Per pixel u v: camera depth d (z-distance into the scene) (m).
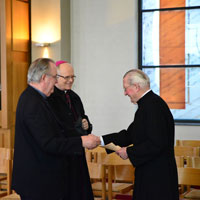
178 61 7.44
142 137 3.17
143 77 3.23
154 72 7.56
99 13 7.58
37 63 2.92
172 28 7.45
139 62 7.58
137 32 7.58
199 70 7.34
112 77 7.54
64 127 3.49
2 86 7.02
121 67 7.49
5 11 6.95
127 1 7.44
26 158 2.85
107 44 7.55
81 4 7.68
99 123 7.62
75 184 3.45
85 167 3.57
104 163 4.21
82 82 7.70
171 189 3.13
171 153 3.21
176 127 7.35
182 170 3.90
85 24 7.66
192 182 3.86
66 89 3.68
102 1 7.55
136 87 3.22
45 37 7.46
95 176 4.14
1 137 7.15
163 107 3.19
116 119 7.53
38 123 2.80
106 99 7.58
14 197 4.15
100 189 4.52
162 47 7.51
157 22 7.52
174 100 7.47
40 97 2.91
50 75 2.93
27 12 7.51
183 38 7.41
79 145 2.90
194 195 4.34
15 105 7.16
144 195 3.16
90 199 3.54
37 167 2.85
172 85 7.48
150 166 3.14
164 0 7.47
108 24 7.54
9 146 7.07
